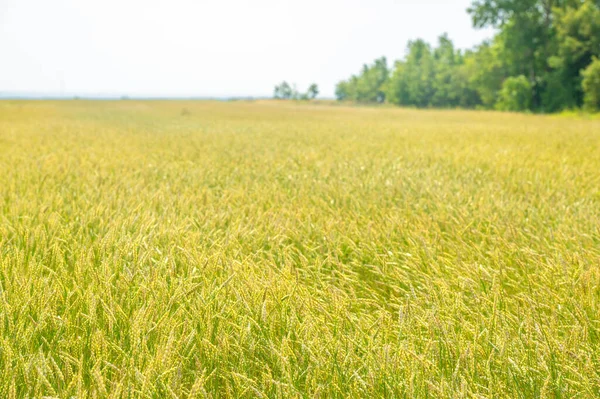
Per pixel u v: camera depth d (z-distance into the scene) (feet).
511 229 12.32
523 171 23.62
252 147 37.86
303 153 31.86
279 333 7.10
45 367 5.56
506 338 6.54
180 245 10.89
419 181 20.13
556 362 6.27
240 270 9.09
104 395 5.22
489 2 178.50
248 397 5.71
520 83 176.65
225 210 15.24
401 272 10.20
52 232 11.57
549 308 8.05
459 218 13.96
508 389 5.96
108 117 103.60
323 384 5.86
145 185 19.86
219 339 6.35
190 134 53.42
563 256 10.80
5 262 8.96
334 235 12.43
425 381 5.68
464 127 71.46
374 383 5.75
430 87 300.40
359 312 8.33
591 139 46.83
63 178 19.89
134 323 6.35
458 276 9.57
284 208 14.79
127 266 9.57
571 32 165.37
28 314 6.98
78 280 8.23
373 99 422.82
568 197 17.06
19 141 39.93
